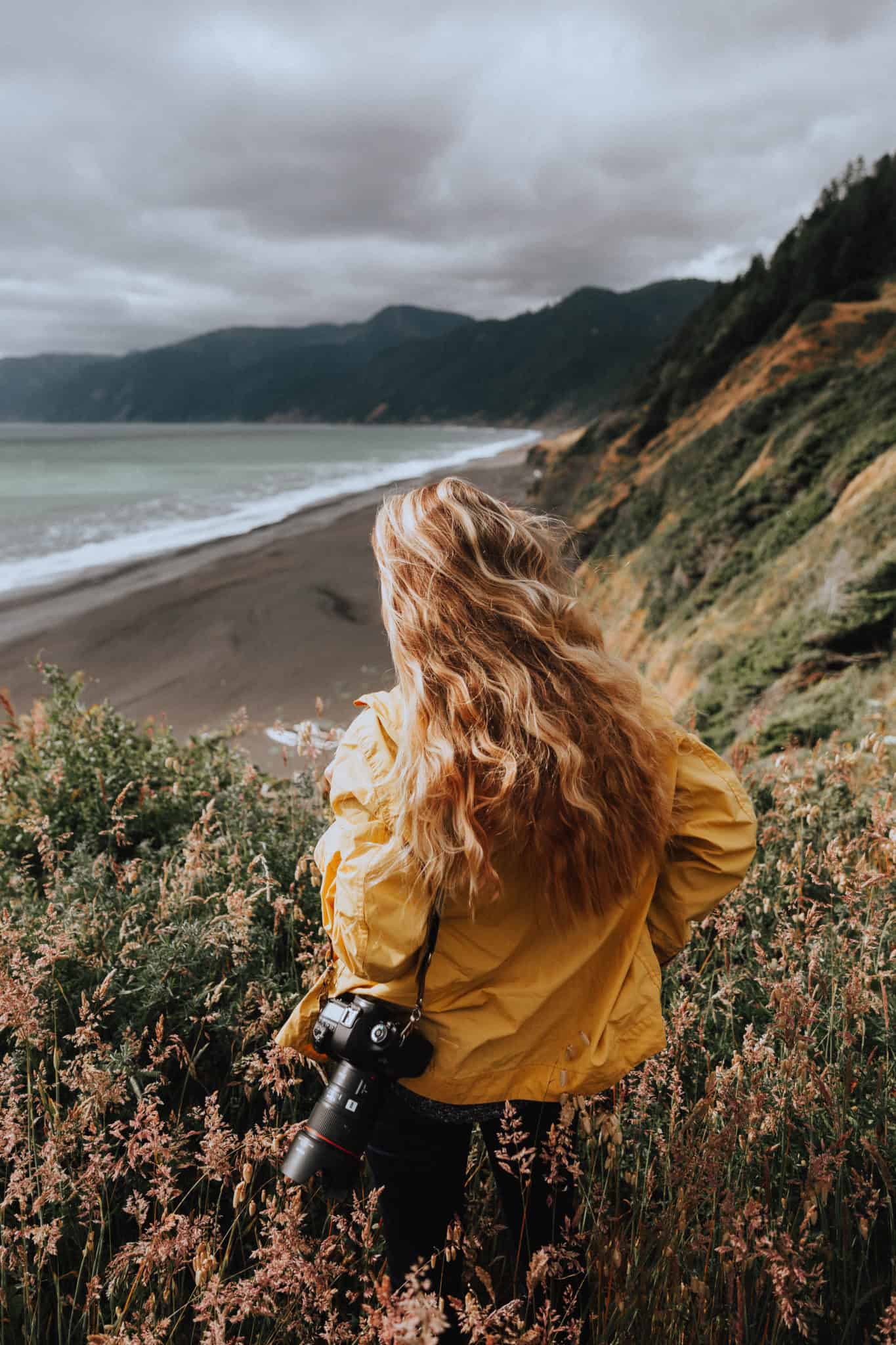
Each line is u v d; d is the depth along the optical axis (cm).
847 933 218
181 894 216
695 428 3700
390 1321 99
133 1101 169
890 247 4459
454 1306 107
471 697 110
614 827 112
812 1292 125
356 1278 155
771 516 1869
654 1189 160
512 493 6862
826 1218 150
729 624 1484
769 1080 161
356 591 2794
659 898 126
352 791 116
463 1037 116
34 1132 167
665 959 131
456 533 121
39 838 280
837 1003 186
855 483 1459
